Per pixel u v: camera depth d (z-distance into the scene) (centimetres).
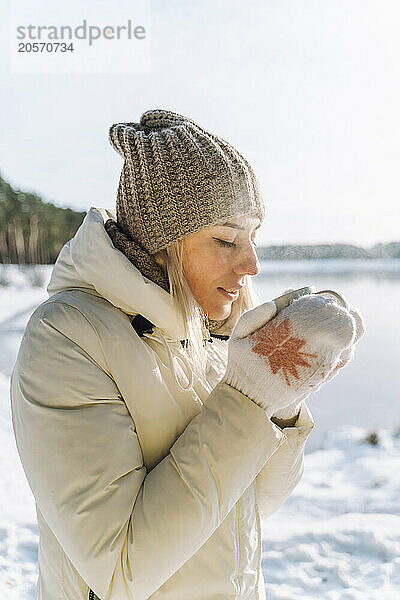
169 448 108
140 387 106
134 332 112
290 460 121
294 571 331
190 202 111
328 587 315
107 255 109
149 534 94
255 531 118
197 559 106
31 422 100
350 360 112
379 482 461
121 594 95
